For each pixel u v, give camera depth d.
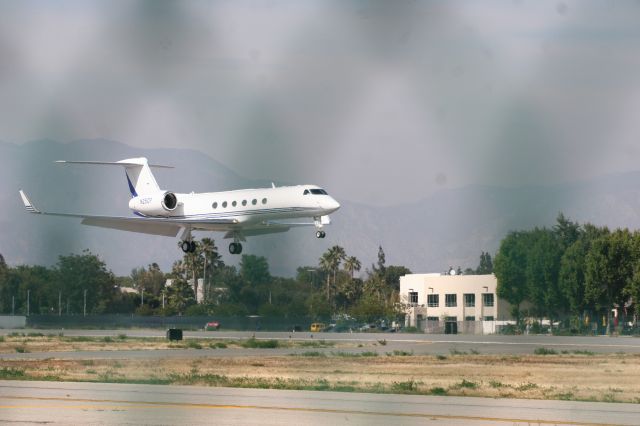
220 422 38.97
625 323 147.88
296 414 41.81
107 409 43.03
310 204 106.50
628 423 39.84
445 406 45.69
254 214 110.56
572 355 96.31
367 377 68.75
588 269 140.38
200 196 117.06
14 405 44.38
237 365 80.44
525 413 43.09
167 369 74.69
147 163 126.50
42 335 144.25
